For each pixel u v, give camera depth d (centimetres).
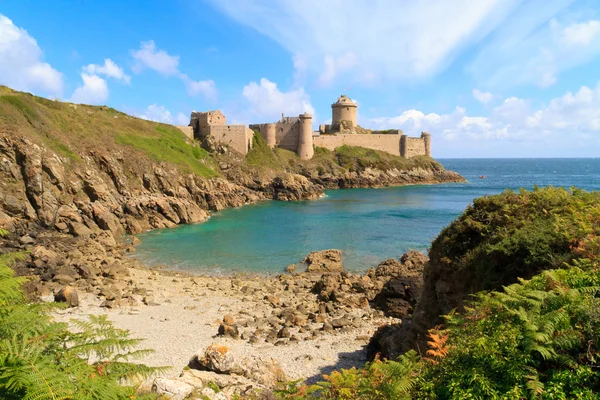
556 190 1736
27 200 4903
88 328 896
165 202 6078
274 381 1345
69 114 7231
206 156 9281
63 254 3862
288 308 2709
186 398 1112
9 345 648
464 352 799
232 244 4834
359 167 12194
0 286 761
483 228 1619
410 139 14150
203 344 2042
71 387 614
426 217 6650
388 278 3475
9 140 5003
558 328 746
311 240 5031
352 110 14225
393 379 808
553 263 1180
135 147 7288
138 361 1777
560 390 658
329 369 1775
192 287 3231
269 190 9369
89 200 5538
